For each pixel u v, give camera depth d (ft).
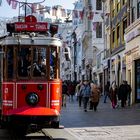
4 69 63.82
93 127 80.79
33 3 89.71
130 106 142.61
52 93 63.82
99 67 247.29
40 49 63.72
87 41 289.94
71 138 66.54
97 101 124.16
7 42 63.46
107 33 214.90
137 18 151.64
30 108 62.59
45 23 66.23
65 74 394.52
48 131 74.79
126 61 165.99
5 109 63.41
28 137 67.62
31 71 63.46
